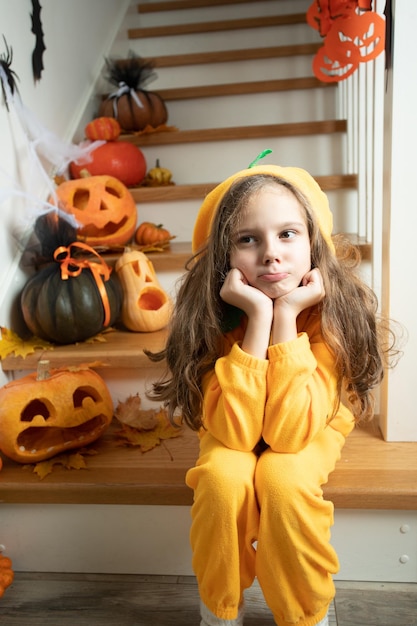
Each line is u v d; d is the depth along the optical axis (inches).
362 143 70.4
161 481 50.4
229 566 39.4
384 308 51.8
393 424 53.9
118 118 92.9
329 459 44.4
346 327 43.6
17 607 49.3
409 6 44.3
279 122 97.0
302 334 41.4
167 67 107.0
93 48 100.3
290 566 39.0
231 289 40.9
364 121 67.5
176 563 52.1
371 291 47.3
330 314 42.9
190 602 48.9
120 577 52.5
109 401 56.2
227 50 105.7
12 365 61.5
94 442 58.4
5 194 64.2
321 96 94.6
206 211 45.0
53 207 68.7
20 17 71.9
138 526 51.7
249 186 40.8
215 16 118.6
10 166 66.8
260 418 40.2
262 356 40.8
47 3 81.4
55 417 52.7
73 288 61.9
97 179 74.2
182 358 44.8
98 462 54.4
